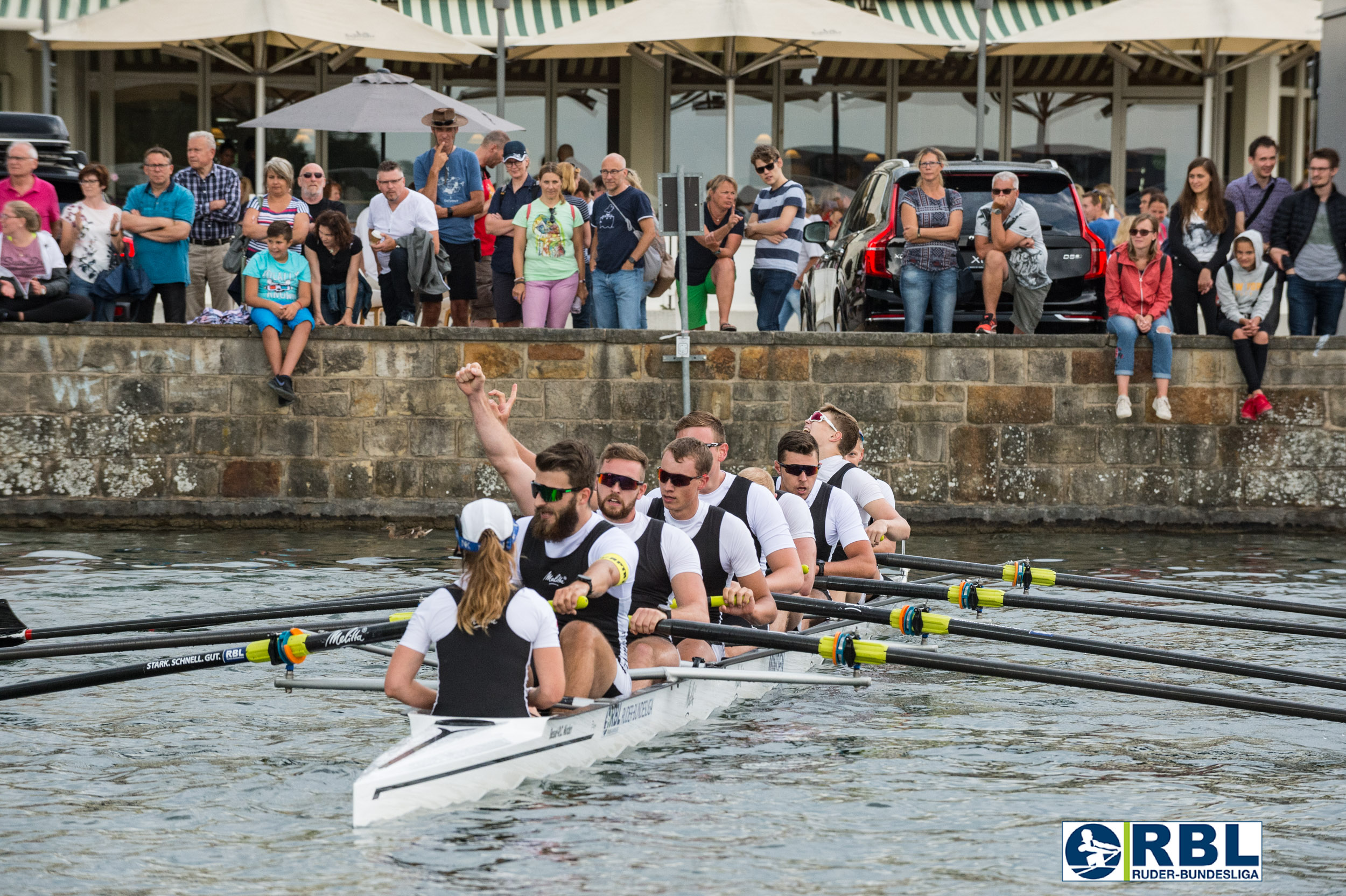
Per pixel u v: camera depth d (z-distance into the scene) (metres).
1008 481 55.69
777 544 30.20
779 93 90.50
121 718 27.95
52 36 74.06
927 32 87.25
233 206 57.75
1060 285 55.38
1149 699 30.83
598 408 54.94
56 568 44.03
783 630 31.72
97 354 53.94
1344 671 33.50
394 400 54.72
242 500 54.59
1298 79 94.12
